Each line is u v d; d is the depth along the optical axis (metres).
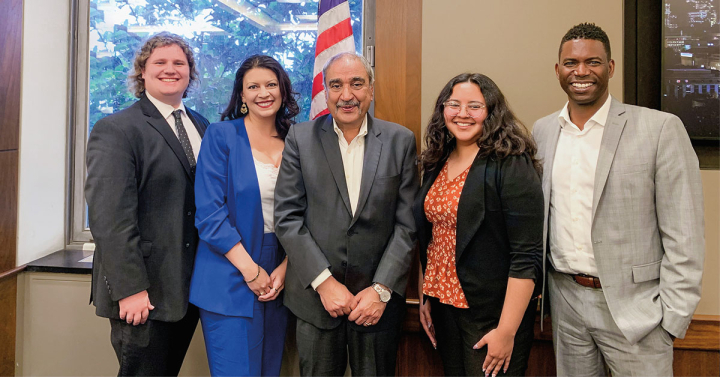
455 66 2.07
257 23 2.42
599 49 1.41
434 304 1.64
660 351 1.40
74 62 2.49
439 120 1.58
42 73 2.30
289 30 2.40
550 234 1.56
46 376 2.20
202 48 2.45
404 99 2.11
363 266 1.54
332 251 1.53
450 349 1.57
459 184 1.51
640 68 1.99
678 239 1.35
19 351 2.18
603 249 1.43
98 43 2.49
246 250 1.62
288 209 1.55
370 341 1.55
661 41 1.94
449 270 1.53
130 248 1.52
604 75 1.42
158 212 1.63
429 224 1.63
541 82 2.03
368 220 1.52
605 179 1.41
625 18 2.00
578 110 1.49
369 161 1.55
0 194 2.06
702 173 1.94
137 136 1.60
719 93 1.91
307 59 2.39
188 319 1.77
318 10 2.16
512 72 2.04
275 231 1.56
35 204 2.28
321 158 1.56
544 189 1.55
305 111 2.40
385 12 2.11
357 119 1.53
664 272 1.39
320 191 1.54
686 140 1.39
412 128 2.11
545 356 2.01
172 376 1.77
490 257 1.46
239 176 1.62
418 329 2.07
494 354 1.42
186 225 1.67
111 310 1.58
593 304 1.47
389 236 1.58
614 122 1.45
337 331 1.58
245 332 1.61
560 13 2.00
